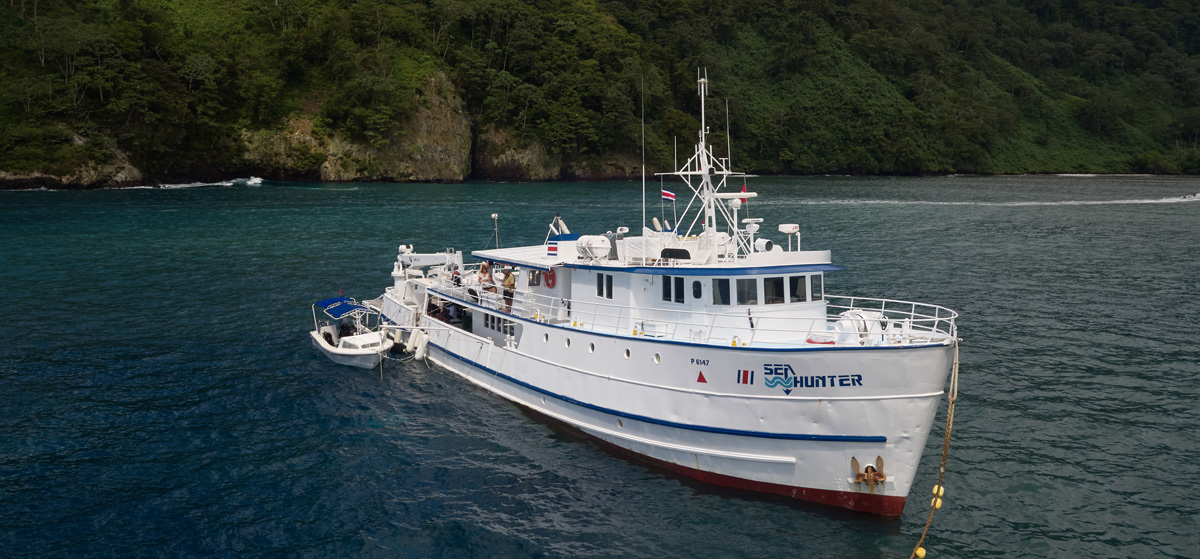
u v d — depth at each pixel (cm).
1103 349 3269
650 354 2059
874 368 1772
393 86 13912
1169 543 1780
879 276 4900
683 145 16975
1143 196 11344
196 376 2884
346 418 2480
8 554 1698
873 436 1809
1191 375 2928
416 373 2914
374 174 13925
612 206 9450
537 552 1736
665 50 19000
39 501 1931
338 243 6109
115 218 7612
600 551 1741
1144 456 2230
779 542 1780
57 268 4966
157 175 12350
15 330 3478
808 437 1862
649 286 2194
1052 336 3472
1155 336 3475
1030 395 2709
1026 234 6944
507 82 15512
